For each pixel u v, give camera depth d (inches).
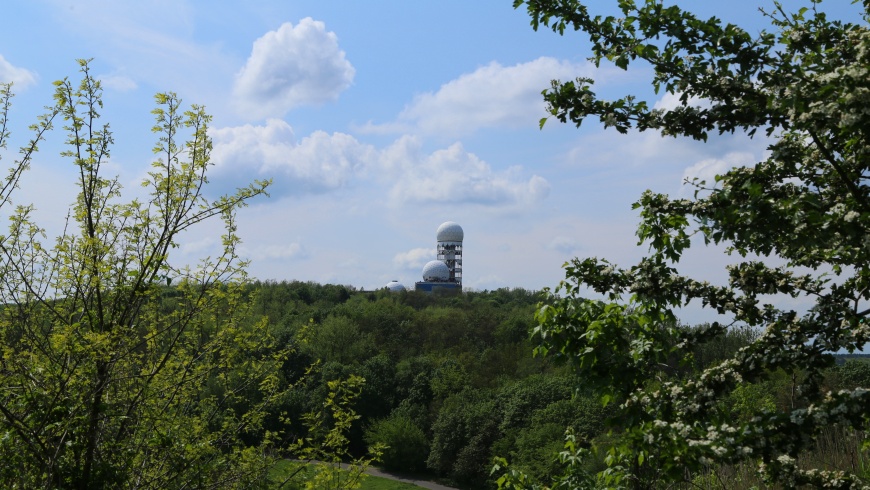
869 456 339.0
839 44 180.5
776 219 162.7
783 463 166.2
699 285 193.0
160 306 338.0
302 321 2940.5
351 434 2365.9
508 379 2487.7
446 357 2819.9
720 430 164.6
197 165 304.7
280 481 385.4
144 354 319.6
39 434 248.1
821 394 172.1
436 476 2231.8
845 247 169.8
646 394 189.3
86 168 290.7
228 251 325.1
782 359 173.9
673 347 199.5
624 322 210.2
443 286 5014.8
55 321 291.4
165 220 297.4
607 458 251.8
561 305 220.2
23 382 254.5
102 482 262.1
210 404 378.3
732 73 185.3
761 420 160.1
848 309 175.6
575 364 216.7
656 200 187.5
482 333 3307.1
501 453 1854.1
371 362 2593.5
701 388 177.8
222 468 350.3
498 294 4835.1
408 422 2279.8
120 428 284.5
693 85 185.6
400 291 4527.6
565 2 197.3
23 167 297.1
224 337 331.9
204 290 320.2
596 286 204.7
